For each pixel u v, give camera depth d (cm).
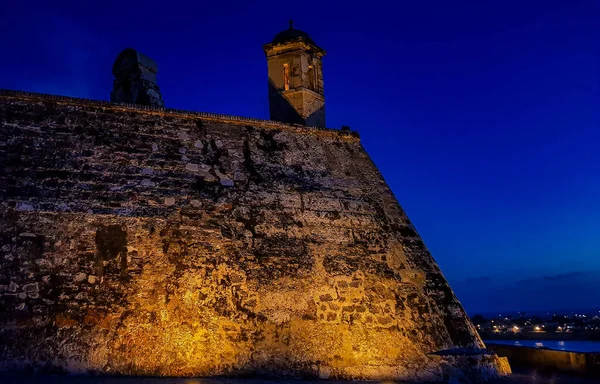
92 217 771
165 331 724
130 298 731
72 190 784
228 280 797
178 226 815
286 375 755
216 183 895
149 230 794
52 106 854
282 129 1048
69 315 692
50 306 689
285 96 1326
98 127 867
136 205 810
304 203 945
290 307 812
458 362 848
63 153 815
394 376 802
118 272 745
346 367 789
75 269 724
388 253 940
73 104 870
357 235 942
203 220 839
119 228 777
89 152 833
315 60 1372
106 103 893
